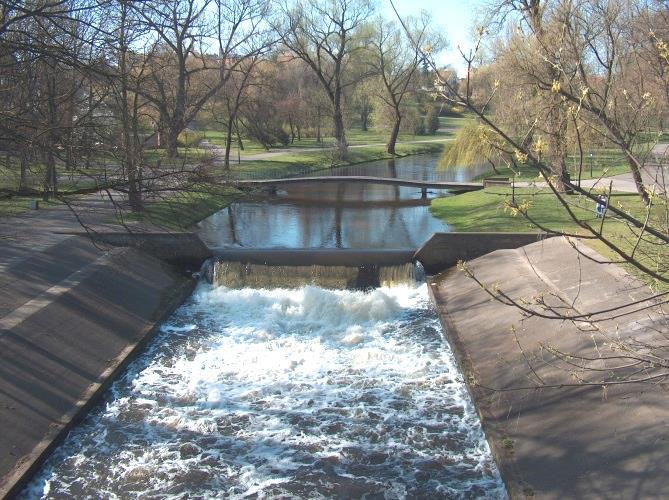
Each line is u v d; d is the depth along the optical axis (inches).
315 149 2516.0
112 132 528.7
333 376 550.6
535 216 965.2
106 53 500.1
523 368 504.4
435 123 3415.4
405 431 461.1
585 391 437.4
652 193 206.2
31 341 518.0
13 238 764.6
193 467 417.1
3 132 378.3
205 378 544.4
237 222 1133.7
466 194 1359.5
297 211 1256.2
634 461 361.1
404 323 669.9
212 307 720.3
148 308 674.2
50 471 410.3
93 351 552.7
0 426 417.4
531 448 410.9
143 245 815.1
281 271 789.2
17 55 461.7
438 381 537.3
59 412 461.7
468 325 624.4
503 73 925.8
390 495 387.5
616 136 233.0
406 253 812.0
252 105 2236.7
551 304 586.2
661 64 306.2
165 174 414.3
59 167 587.8
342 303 693.9
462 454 431.8
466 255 806.5
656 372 417.1
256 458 427.8
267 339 633.6
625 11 546.0
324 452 434.9
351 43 2425.0
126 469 414.3
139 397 508.4
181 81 1332.4
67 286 636.1
